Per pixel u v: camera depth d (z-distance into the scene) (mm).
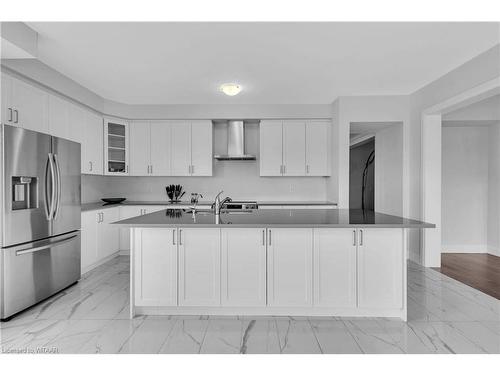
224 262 2826
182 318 2857
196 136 5594
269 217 3020
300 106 5492
